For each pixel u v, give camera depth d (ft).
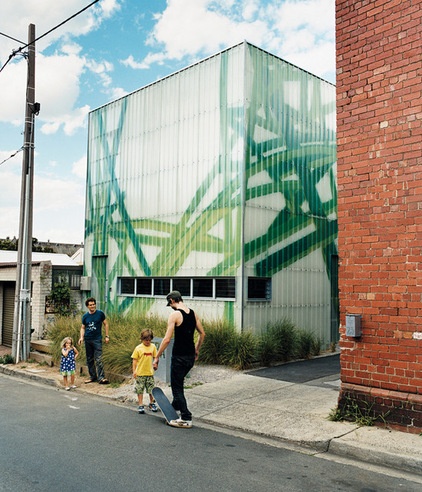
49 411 27.84
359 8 24.40
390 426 22.15
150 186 51.19
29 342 46.60
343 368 23.93
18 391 34.32
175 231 47.75
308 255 47.88
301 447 21.43
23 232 46.75
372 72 23.80
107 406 29.25
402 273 22.25
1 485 16.40
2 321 63.21
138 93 53.78
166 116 49.96
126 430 23.63
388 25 23.36
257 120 43.42
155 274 49.65
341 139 24.71
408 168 22.38
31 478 17.07
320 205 49.88
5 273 60.90
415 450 19.38
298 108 48.03
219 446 21.27
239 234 41.63
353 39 24.56
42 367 43.21
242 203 41.63
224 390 30.96
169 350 33.65
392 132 22.98
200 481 17.07
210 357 38.29
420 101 22.18
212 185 44.39
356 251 23.81
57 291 55.77
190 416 24.32
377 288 22.98
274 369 37.47
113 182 56.39
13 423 24.94
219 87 44.65
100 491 15.98
